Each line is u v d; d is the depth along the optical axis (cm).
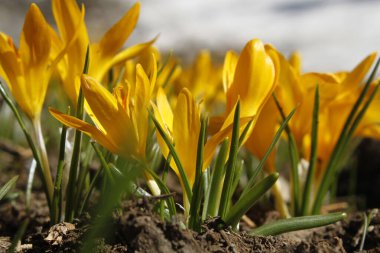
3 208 40
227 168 26
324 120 36
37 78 29
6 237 31
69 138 36
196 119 25
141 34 259
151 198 24
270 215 41
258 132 32
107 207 23
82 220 28
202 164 25
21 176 50
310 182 34
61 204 30
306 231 35
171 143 25
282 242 27
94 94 24
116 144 25
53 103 59
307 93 33
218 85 64
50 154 57
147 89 25
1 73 29
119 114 25
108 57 31
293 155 34
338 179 62
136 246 23
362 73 33
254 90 26
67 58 30
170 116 26
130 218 24
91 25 187
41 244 28
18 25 229
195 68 62
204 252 24
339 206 49
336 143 34
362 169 61
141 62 36
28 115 29
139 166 24
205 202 27
